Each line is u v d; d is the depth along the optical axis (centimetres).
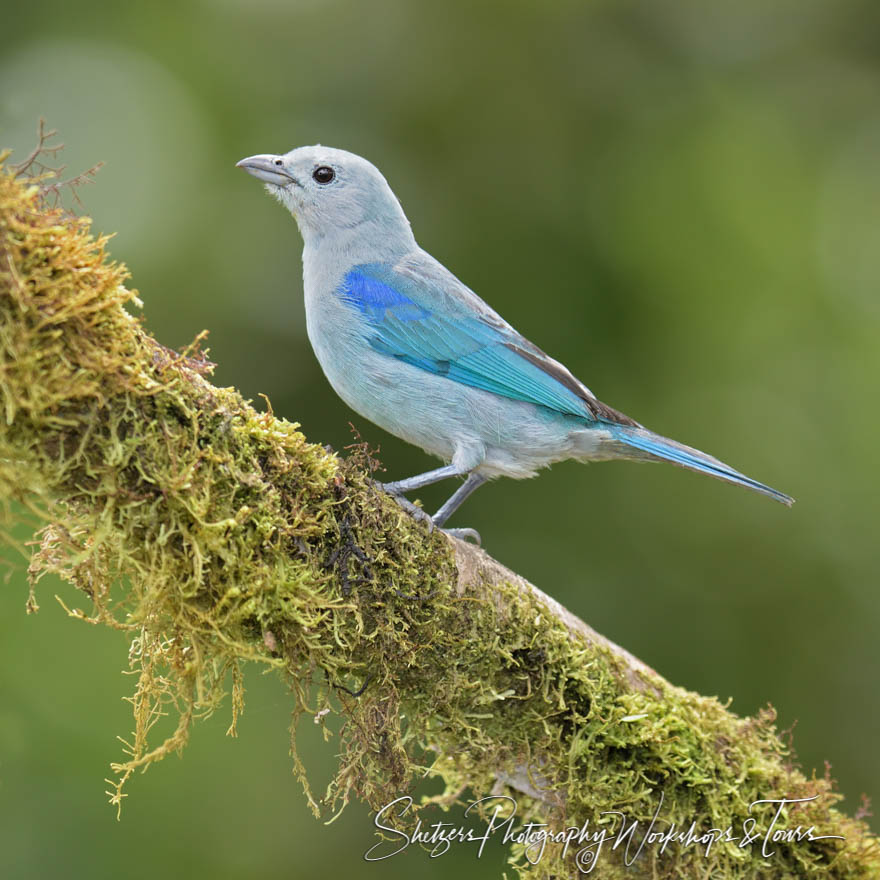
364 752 651
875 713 1300
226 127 1423
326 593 625
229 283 1383
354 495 639
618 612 1325
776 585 1336
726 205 1458
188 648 631
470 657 692
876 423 1374
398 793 662
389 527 652
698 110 1520
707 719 762
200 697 600
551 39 1477
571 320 1396
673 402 1370
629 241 1418
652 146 1486
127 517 574
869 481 1357
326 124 1432
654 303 1406
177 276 1370
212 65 1441
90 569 610
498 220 1421
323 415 1361
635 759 733
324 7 1451
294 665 627
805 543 1341
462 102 1443
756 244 1447
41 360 541
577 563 1338
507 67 1454
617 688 742
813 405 1379
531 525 1350
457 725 709
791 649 1326
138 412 566
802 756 1291
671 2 1498
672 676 1315
